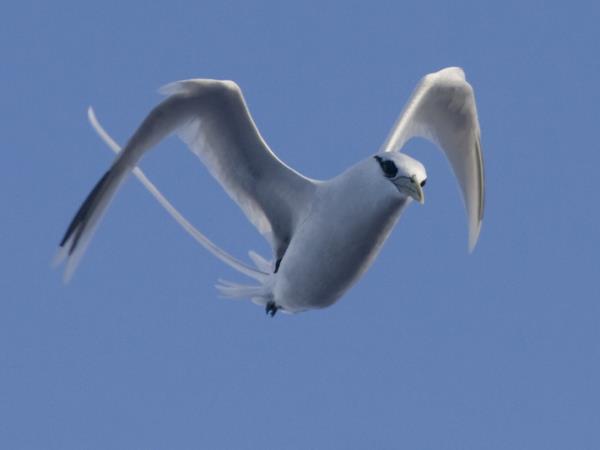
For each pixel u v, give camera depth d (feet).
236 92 48.37
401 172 46.19
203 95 48.32
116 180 48.11
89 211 47.91
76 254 47.96
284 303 51.11
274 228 51.67
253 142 49.75
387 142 51.24
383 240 47.91
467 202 54.90
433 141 53.62
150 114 47.98
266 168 50.26
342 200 47.75
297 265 49.11
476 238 55.16
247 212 51.72
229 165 50.67
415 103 51.55
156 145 48.80
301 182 49.78
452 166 54.29
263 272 53.36
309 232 48.60
